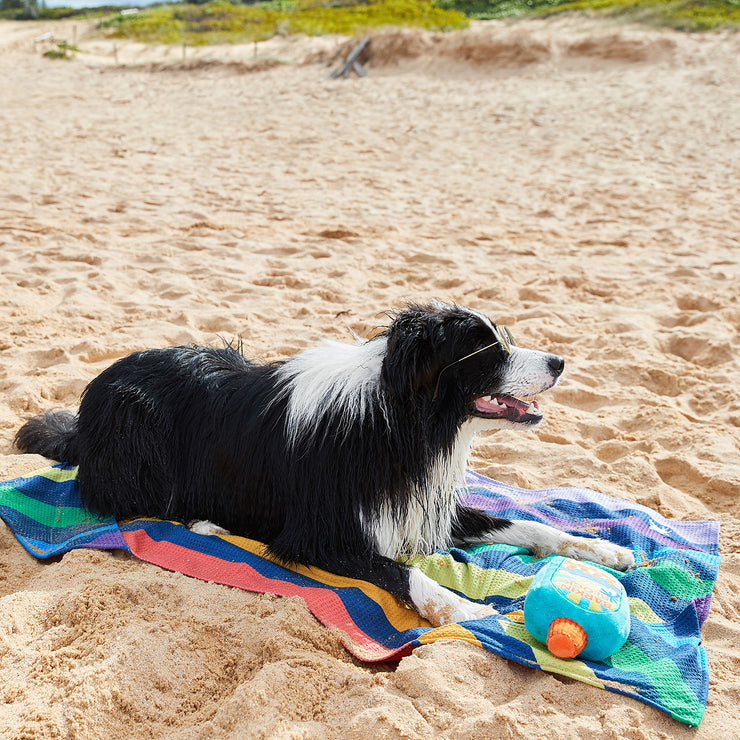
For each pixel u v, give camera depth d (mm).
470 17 14375
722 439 2430
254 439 1938
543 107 8406
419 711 1520
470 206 5270
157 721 1541
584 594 1631
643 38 10164
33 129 7574
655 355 2963
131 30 15992
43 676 1585
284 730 1472
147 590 1782
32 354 2795
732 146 6809
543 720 1507
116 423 2016
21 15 20422
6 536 1966
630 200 5410
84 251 3961
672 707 1539
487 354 1803
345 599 1767
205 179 5797
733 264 4102
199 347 2158
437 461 1847
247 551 1909
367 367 1876
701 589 1808
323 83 10195
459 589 1848
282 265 3971
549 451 2404
